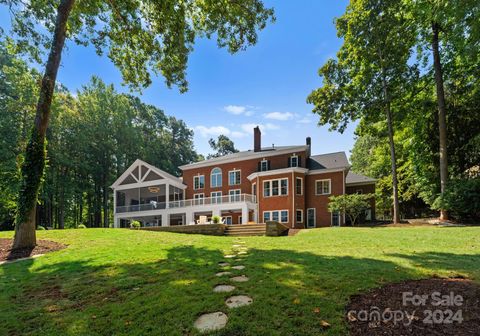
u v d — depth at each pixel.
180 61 12.14
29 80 23.91
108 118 35.50
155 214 26.97
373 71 17.98
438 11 6.75
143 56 12.84
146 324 3.33
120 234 12.41
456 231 10.38
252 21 11.22
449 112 16.59
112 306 3.95
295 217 22.89
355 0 17.78
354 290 3.93
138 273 5.64
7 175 21.28
